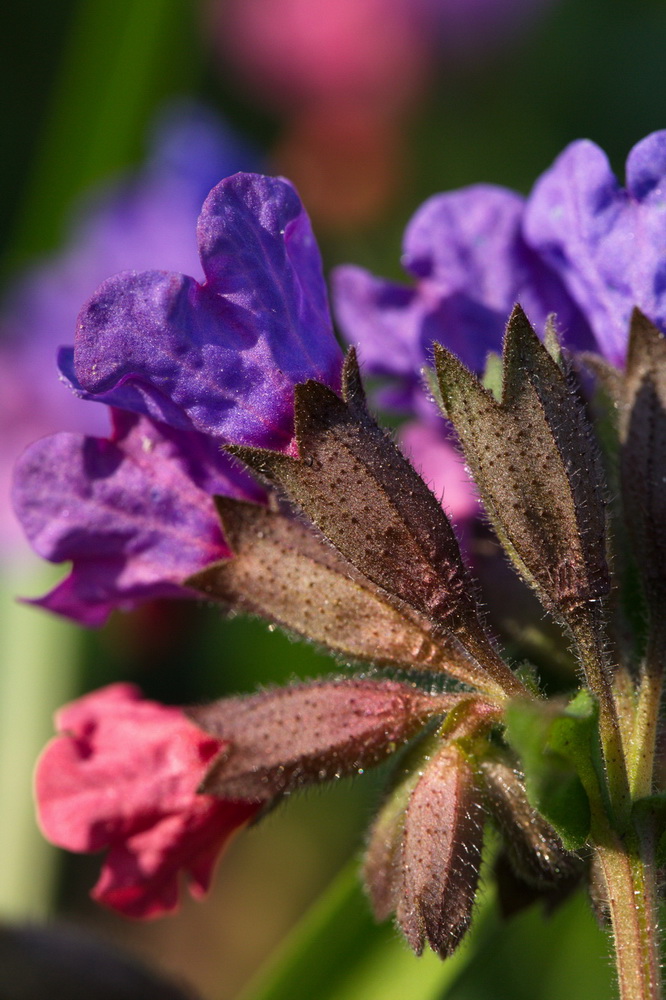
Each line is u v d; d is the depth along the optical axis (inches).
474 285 5.6
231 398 5.1
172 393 5.0
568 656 5.3
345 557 5.0
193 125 7.6
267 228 5.0
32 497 5.3
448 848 4.9
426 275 5.6
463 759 5.0
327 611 5.1
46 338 8.7
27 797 7.9
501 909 5.2
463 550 5.4
